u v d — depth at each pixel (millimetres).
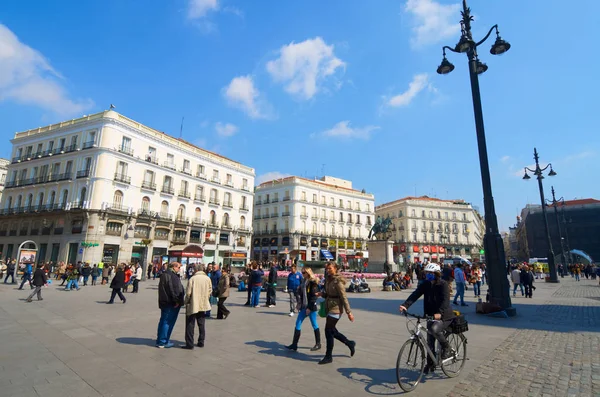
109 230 37125
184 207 45969
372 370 5270
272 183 68062
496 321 9703
